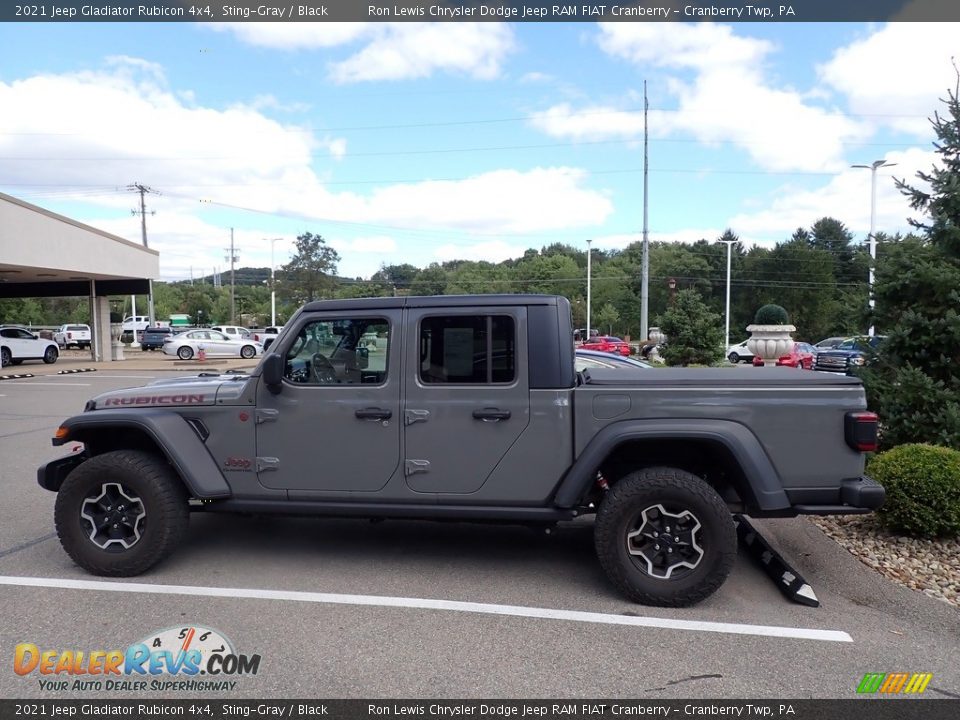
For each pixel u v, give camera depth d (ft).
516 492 13.79
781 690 10.34
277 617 12.73
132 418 14.67
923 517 16.48
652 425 13.16
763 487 12.78
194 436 14.78
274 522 18.89
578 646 11.64
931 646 11.78
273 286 177.58
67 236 81.41
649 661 11.15
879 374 21.29
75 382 66.28
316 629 12.23
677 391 13.26
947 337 19.81
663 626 12.42
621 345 115.96
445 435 13.89
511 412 13.66
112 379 69.87
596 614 12.92
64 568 15.29
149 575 14.83
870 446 12.78
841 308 23.36
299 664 11.03
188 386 15.16
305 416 14.35
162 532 14.47
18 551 16.52
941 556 15.99
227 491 14.73
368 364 14.40
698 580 12.95
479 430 13.79
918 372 19.66
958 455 16.93
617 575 13.21
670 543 13.17
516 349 13.69
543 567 15.44
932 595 14.03
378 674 10.73
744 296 252.83
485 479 13.85
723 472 14.15
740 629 12.34
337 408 14.21
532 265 326.03
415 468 14.05
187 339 107.96
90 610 13.02
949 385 20.22
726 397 13.14
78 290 102.42
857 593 14.06
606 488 14.20
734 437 12.92
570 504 13.30
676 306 61.87
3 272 86.17
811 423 12.94
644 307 123.44
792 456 13.01
